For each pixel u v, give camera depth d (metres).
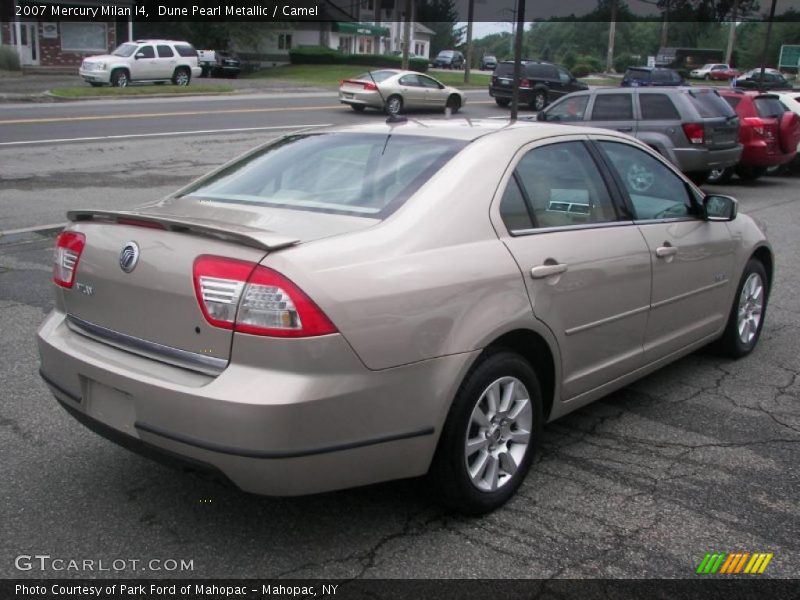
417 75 28.61
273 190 3.83
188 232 3.13
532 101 31.47
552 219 3.91
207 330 2.98
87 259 3.42
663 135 12.77
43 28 43.22
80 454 4.09
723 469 4.11
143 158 16.33
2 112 23.44
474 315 3.34
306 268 2.94
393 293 3.10
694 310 4.96
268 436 2.85
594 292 3.98
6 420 4.44
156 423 3.05
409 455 3.21
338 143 4.12
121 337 3.30
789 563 3.29
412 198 3.47
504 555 3.29
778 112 15.45
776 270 8.67
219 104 28.53
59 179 13.44
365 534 3.43
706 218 5.00
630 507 3.70
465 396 3.34
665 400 5.03
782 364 5.72
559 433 4.52
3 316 6.26
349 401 2.98
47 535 3.37
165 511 3.58
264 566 3.20
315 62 57.66
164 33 52.84
